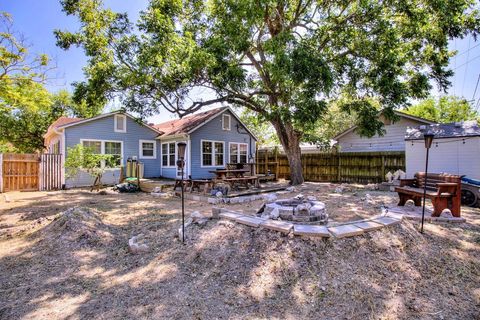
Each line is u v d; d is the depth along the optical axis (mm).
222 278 3135
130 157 14445
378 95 10133
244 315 2514
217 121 15383
